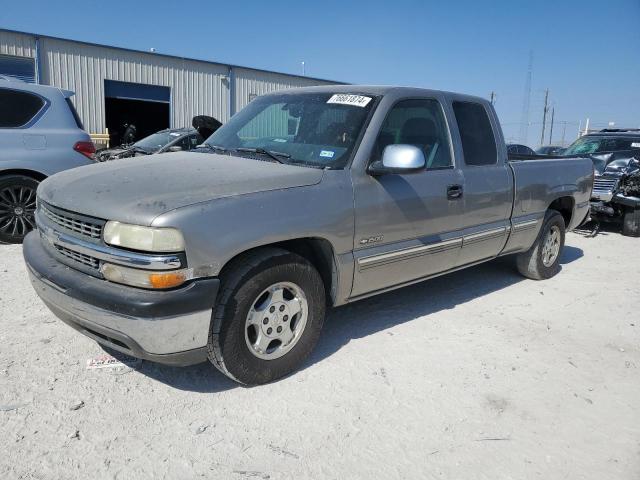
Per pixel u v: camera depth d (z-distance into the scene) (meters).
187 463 2.71
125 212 2.91
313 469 2.71
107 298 2.89
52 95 6.84
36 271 3.34
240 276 3.15
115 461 2.70
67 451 2.75
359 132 3.86
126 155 11.15
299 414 3.17
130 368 3.59
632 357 4.17
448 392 3.50
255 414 3.15
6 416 3.00
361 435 3.00
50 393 3.25
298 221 3.34
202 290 2.94
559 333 4.59
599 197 9.34
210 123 5.74
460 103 4.77
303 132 4.09
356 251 3.78
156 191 3.08
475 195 4.69
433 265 4.47
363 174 3.77
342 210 3.59
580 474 2.77
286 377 3.58
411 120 4.25
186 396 3.30
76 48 20.77
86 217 3.08
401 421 3.15
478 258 5.03
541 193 5.61
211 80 24.42
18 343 3.87
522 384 3.66
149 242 2.82
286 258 3.34
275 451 2.83
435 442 2.98
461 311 4.98
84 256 3.11
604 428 3.19
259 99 4.79
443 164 4.48
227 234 3.01
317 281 3.57
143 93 22.78
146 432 2.93
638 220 9.34
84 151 6.94
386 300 5.18
